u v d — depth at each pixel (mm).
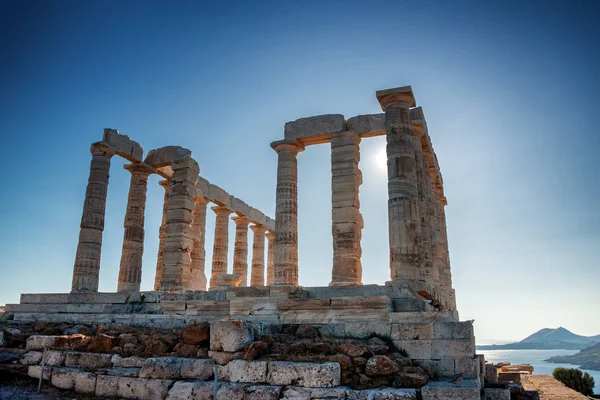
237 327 11805
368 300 14586
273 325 15023
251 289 18234
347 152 22594
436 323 12430
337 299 15078
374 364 10805
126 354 12805
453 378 11336
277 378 10695
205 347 12422
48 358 13406
